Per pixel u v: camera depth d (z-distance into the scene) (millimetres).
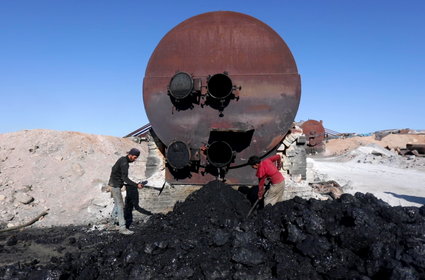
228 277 4180
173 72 6711
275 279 4098
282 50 6500
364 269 3939
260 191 5801
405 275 3545
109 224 6770
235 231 4734
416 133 39219
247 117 6445
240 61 6559
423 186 11867
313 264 4180
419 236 4316
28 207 7320
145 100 6773
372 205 4949
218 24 6680
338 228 4410
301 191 6711
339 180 12234
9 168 8492
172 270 4254
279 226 4793
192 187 6777
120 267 4457
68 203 7648
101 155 9906
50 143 9750
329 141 33281
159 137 6672
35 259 5062
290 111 6398
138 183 6250
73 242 5797
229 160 6281
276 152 6879
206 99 6527
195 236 4875
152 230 5766
